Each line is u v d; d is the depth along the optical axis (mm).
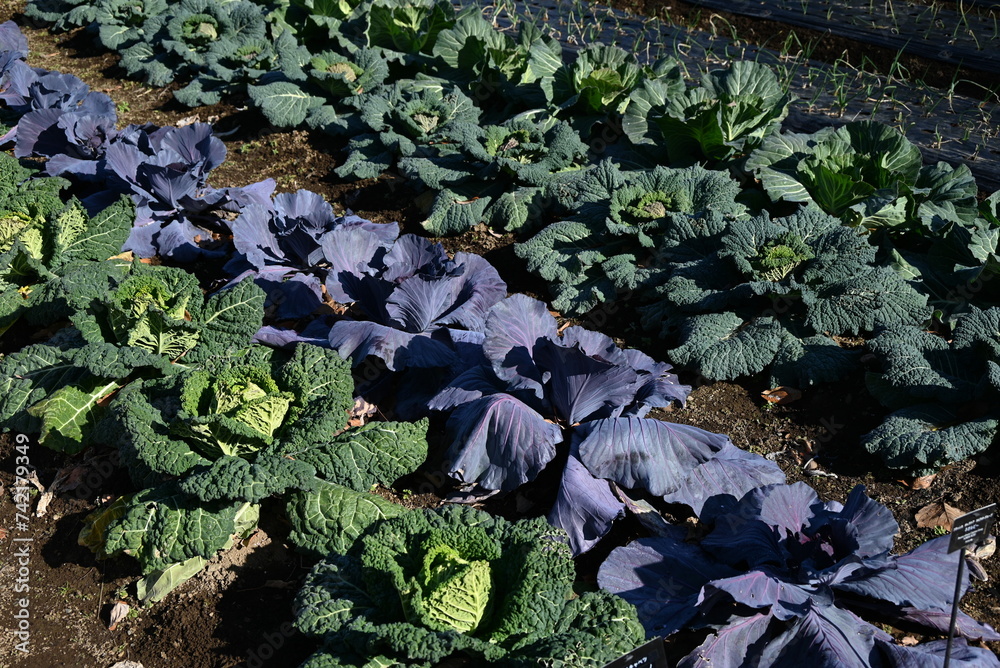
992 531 4828
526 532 4332
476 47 9133
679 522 4984
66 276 6512
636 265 6785
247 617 4641
